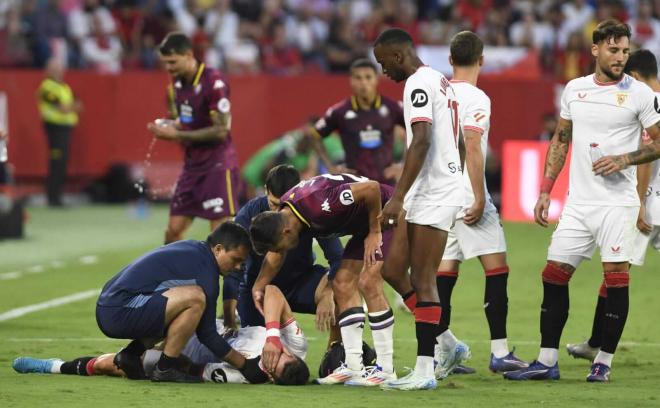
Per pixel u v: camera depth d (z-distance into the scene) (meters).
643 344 32.56
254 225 25.27
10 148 74.56
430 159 25.38
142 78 75.69
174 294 25.33
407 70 25.73
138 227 64.75
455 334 34.28
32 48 76.94
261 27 81.56
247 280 28.62
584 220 26.91
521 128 76.62
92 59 78.75
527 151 67.94
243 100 75.94
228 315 30.09
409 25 83.38
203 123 37.53
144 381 25.97
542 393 25.08
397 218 24.30
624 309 26.75
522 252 54.91
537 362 27.36
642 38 83.62
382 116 40.06
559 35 84.62
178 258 25.72
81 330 34.22
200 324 25.59
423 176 25.45
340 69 80.25
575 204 27.08
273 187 27.48
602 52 26.47
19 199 59.53
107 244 57.25
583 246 27.08
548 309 27.28
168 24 80.50
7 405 22.95
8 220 58.81
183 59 36.91
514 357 28.06
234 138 76.06
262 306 26.64
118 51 79.31
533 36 83.38
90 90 75.44
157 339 26.25
